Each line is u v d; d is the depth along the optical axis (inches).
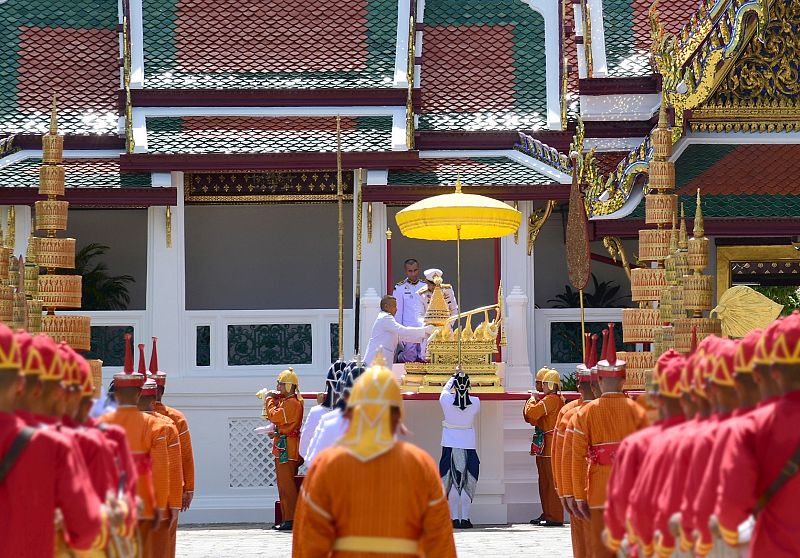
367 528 301.4
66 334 652.7
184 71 983.0
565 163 908.0
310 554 303.7
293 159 909.8
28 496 294.2
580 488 484.7
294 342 908.6
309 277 1180.5
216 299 1175.6
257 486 880.3
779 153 901.2
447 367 802.8
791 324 287.4
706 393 323.3
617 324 928.3
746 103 900.0
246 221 1178.6
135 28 1007.0
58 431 306.2
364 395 307.4
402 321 884.6
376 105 976.3
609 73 993.5
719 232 878.4
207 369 900.6
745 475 278.5
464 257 1149.1
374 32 1021.8
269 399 775.7
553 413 776.9
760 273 975.6
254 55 1000.2
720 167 896.3
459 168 941.8
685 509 299.0
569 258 701.3
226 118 959.0
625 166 847.7
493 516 803.4
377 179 911.0
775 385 290.5
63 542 307.7
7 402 301.9
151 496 457.4
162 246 910.4
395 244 1150.3
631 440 347.6
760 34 863.1
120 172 922.7
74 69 1014.4
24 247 899.4
